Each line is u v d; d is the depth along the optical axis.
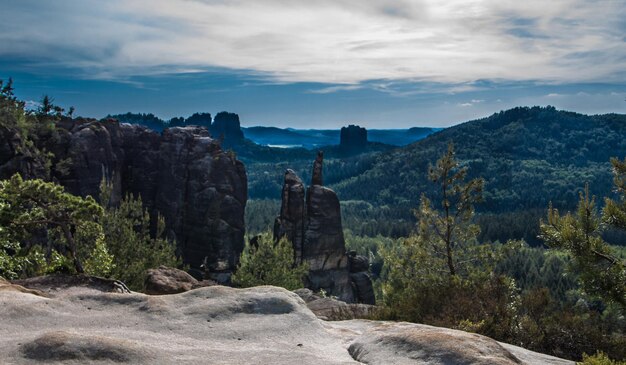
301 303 12.45
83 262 37.03
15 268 26.81
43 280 17.77
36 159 75.31
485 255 25.64
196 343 9.69
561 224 9.88
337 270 91.88
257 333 10.51
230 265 95.06
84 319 10.78
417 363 8.42
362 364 8.75
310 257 89.75
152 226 99.56
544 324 16.11
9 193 26.06
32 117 86.69
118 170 96.75
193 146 100.88
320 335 10.95
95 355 8.12
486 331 16.02
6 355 8.15
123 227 56.62
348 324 13.30
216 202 95.56
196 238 95.44
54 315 10.88
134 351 8.36
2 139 70.81
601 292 9.12
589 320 15.74
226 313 11.36
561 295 80.56
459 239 26.44
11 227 26.34
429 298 20.05
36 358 7.99
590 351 14.92
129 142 103.06
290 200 91.62
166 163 100.88
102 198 70.56
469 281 23.36
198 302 11.96
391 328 10.57
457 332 9.73
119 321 10.74
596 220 9.58
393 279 27.00
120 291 18.00
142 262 52.97
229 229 95.75
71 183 85.69
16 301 11.43
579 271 9.52
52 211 26.80
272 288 12.88
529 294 17.92
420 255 26.27
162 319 10.91
